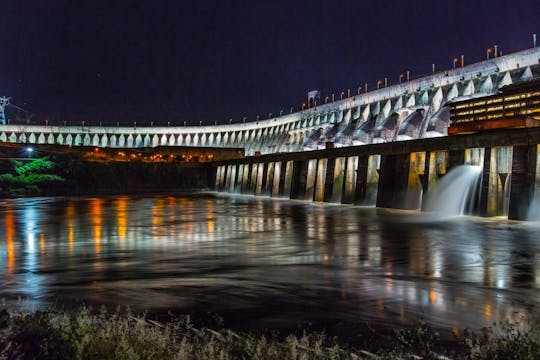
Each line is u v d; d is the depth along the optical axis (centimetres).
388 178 5175
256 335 1155
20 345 898
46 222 4316
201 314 1354
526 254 2456
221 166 10344
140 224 4125
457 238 3027
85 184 9338
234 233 3441
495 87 9412
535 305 1441
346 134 12875
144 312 1338
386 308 1403
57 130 19125
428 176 4619
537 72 8900
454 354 970
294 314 1346
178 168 10519
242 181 9381
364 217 4388
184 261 2295
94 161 9700
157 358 882
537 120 4219
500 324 1188
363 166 5575
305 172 6975
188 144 19838
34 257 2456
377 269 2061
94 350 878
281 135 17562
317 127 14825
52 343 912
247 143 18962
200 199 7738
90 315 1288
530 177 3625
